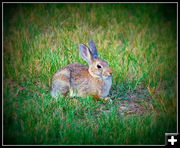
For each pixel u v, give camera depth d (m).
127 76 14.46
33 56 15.12
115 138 11.32
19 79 14.21
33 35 16.34
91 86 12.98
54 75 13.22
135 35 16.84
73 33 16.64
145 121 11.86
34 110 12.36
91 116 12.19
